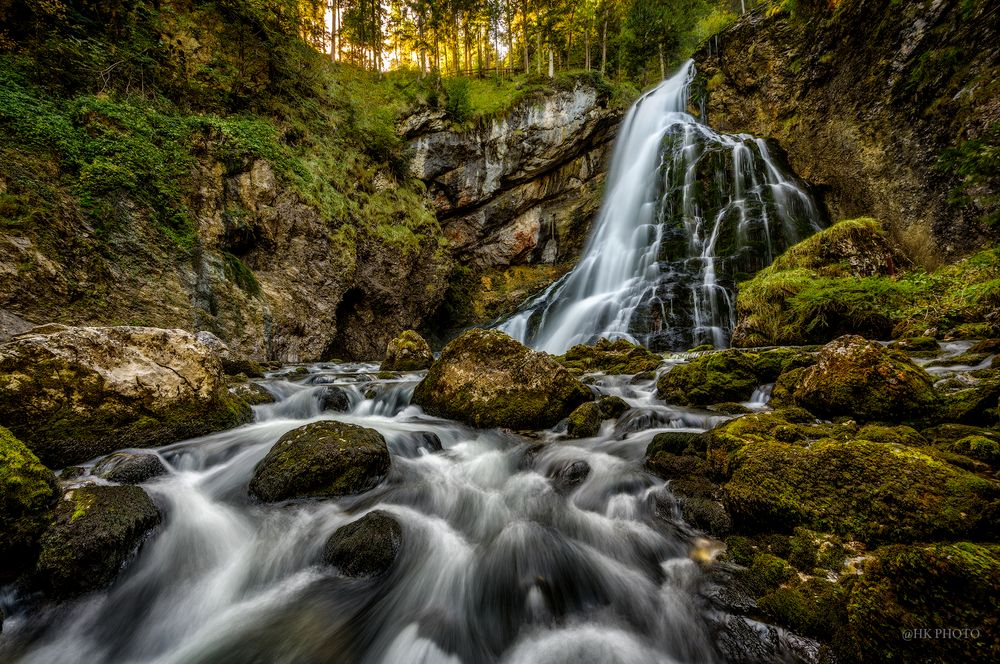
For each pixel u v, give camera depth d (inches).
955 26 452.4
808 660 80.5
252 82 637.9
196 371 207.8
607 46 1349.7
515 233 1095.6
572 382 246.4
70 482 142.9
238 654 97.3
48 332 170.1
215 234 506.9
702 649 89.6
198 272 473.7
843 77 621.0
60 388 163.3
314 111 756.0
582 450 191.5
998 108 402.3
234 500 150.9
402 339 494.0
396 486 164.7
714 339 573.9
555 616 104.1
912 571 72.4
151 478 157.2
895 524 95.3
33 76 404.5
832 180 639.8
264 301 547.2
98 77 457.7
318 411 279.9
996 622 61.7
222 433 206.2
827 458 112.8
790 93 728.3
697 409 221.9
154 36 534.3
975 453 112.8
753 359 246.1
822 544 101.4
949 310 323.0
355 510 147.1
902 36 518.0
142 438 179.0
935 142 473.7
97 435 167.8
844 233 467.8
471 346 260.7
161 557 121.6
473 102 1058.7
